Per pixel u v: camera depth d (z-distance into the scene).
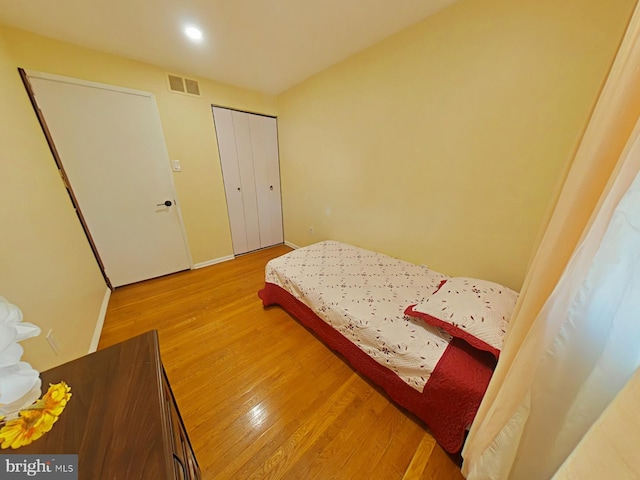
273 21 1.52
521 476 0.60
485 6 1.26
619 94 0.41
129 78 2.02
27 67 1.62
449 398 0.93
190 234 2.68
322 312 1.49
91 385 0.54
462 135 1.50
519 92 1.24
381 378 1.19
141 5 1.36
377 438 1.02
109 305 2.03
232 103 2.66
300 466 0.93
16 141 1.32
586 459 0.33
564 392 0.48
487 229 1.52
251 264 2.92
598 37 0.99
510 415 0.59
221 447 0.99
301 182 2.99
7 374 0.41
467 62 1.38
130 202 2.24
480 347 0.96
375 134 2.00
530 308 0.58
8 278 0.95
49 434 0.45
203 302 2.08
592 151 0.46
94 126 1.94
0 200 1.03
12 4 1.31
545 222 0.93
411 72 1.64
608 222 0.39
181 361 1.44
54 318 1.19
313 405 1.17
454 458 0.95
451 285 1.35
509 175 1.36
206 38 1.70
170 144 2.35
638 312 0.36
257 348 1.55
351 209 2.43
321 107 2.41
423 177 1.77
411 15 1.47
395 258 2.13
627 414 0.29
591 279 0.41
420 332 1.18
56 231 1.48
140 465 0.40
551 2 1.07
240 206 3.03
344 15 1.47
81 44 1.76
